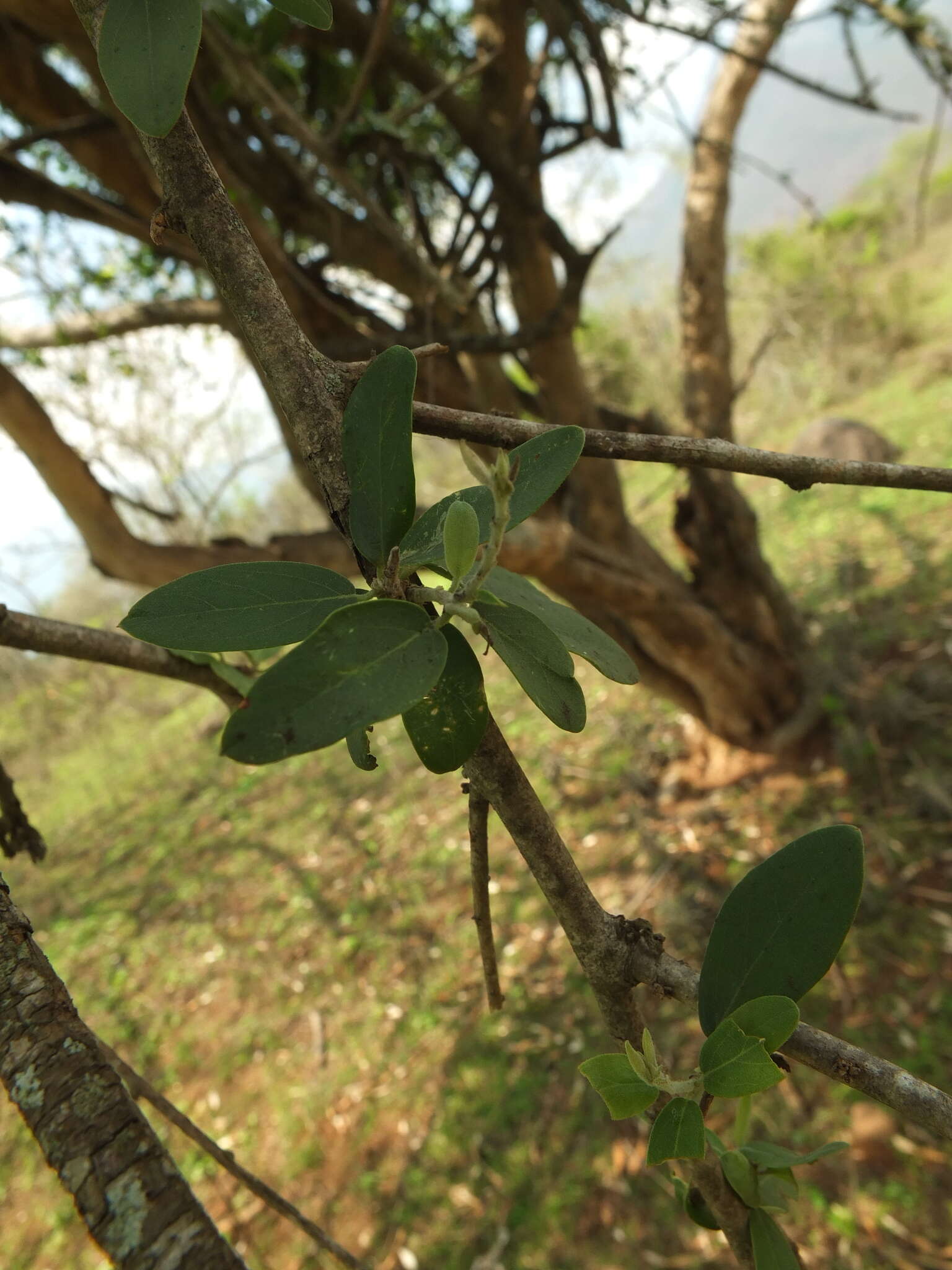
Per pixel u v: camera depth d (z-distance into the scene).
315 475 0.39
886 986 3.07
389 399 0.37
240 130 2.65
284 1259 3.07
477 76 3.04
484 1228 2.88
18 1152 3.97
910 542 5.64
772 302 10.07
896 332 9.66
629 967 0.41
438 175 2.88
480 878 0.48
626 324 11.13
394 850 5.01
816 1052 0.35
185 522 6.27
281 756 0.26
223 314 3.28
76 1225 3.50
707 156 3.62
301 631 0.36
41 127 2.69
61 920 5.96
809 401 9.46
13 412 2.53
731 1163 0.46
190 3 0.35
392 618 0.29
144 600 0.36
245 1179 0.62
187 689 10.05
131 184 2.51
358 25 2.40
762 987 0.39
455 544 0.32
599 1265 2.64
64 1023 0.28
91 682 9.39
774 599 4.08
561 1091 3.18
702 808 4.21
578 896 0.40
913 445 7.05
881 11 2.74
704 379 3.79
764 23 2.67
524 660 0.34
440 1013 3.77
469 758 0.33
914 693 4.17
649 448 0.48
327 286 2.97
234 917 5.10
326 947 4.47
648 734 4.92
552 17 2.62
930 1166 2.51
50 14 1.91
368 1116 3.45
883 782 3.83
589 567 3.22
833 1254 2.43
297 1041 3.97
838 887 0.40
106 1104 0.25
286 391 0.39
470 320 3.09
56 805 8.45
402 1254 2.91
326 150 2.03
